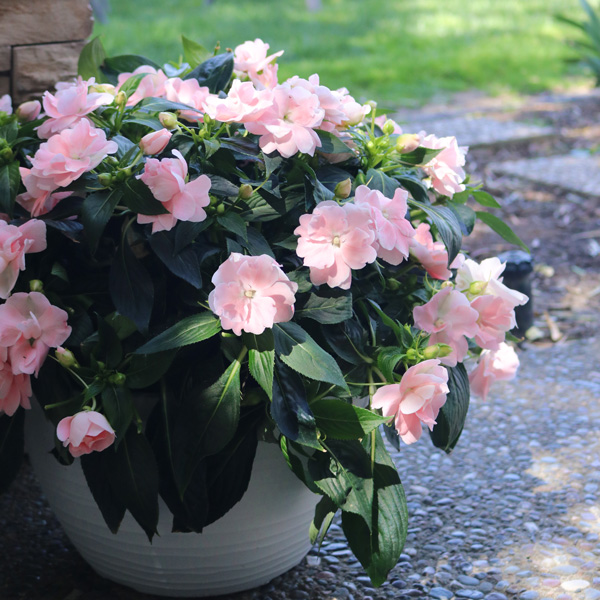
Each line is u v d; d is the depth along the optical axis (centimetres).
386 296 164
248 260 128
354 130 168
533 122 632
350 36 985
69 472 159
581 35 999
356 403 160
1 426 158
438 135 580
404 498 155
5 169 146
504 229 187
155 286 149
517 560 189
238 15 1122
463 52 895
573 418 255
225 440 139
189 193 134
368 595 178
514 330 315
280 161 150
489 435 246
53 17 220
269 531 163
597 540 195
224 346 140
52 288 150
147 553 162
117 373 140
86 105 150
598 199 466
